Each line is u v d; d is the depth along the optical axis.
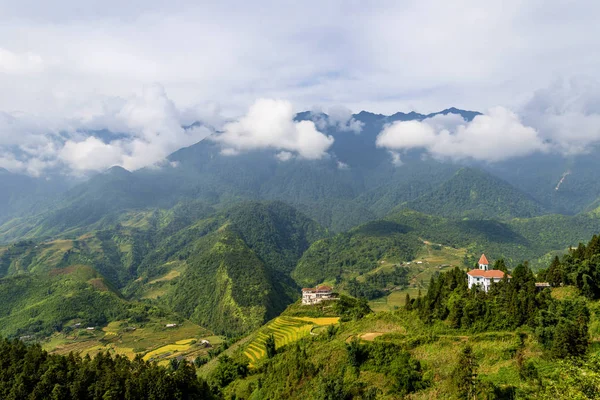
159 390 92.38
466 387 73.81
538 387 68.69
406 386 83.81
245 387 119.88
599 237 103.69
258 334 170.00
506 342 86.25
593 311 83.88
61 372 88.94
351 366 96.06
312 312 179.00
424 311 107.19
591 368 54.56
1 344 97.19
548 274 104.25
